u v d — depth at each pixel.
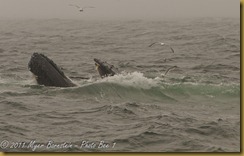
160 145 42.12
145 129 45.38
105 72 62.81
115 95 58.09
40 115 49.69
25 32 156.12
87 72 79.06
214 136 44.81
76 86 60.62
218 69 82.44
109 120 48.41
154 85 61.06
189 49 108.19
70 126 46.41
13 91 58.97
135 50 108.19
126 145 41.81
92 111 51.31
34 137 43.25
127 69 82.62
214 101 58.12
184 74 76.19
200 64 86.94
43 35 144.75
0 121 47.50
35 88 60.06
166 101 57.75
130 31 155.50
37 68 60.12
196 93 60.69
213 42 118.88
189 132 45.38
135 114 50.47
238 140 44.00
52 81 60.06
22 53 102.12
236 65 86.50
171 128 45.97
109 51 106.94
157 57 97.06
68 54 101.94
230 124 47.88
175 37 132.75
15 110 51.34
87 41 126.88
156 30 156.38
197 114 52.06
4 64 84.62
